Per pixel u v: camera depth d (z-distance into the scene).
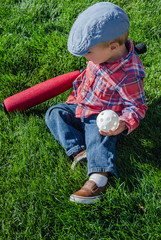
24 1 3.09
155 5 2.91
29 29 2.83
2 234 1.74
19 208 1.81
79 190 1.75
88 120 1.94
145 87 2.38
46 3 3.02
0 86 2.47
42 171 1.95
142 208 1.75
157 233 1.63
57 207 1.77
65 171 1.95
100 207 1.77
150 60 2.56
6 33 2.79
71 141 1.93
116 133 1.70
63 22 2.85
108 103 1.86
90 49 1.59
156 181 1.79
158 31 2.73
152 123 2.16
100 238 1.67
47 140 2.10
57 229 1.74
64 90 2.24
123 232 1.66
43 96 2.21
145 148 2.04
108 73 1.73
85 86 1.94
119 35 1.55
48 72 2.56
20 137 2.14
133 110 1.73
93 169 1.77
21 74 2.56
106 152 1.79
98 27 1.51
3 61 2.60
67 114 2.02
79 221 1.71
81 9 2.91
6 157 2.07
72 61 2.58
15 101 2.20
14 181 1.92
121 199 1.74
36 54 2.68
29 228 1.73
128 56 1.69
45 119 2.08
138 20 2.79
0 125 2.23
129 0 3.00
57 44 2.69
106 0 2.94
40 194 1.83
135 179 1.87
